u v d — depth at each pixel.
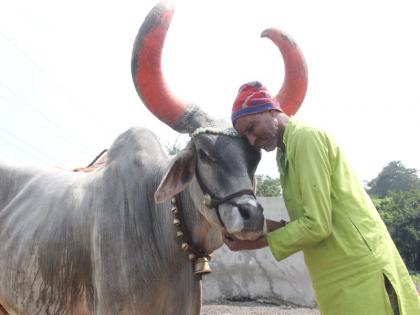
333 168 2.81
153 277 3.18
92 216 3.38
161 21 3.03
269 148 2.90
